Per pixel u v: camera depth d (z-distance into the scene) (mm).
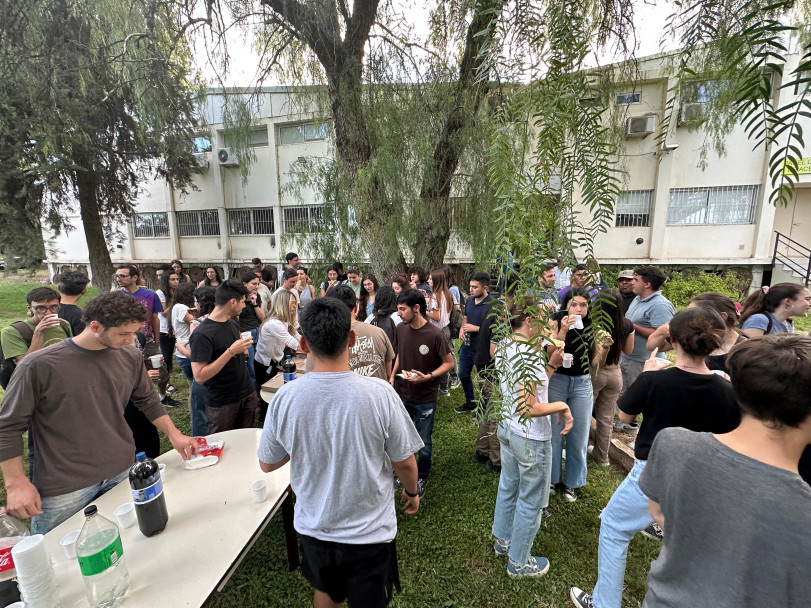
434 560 2305
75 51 5195
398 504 2777
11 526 1403
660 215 9633
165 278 5797
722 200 9359
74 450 1692
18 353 2414
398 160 5340
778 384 803
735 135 8922
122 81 5074
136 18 4457
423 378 2713
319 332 1301
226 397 2699
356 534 1313
